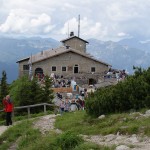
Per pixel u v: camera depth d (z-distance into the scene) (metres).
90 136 17.47
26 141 19.22
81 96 59.31
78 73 91.75
